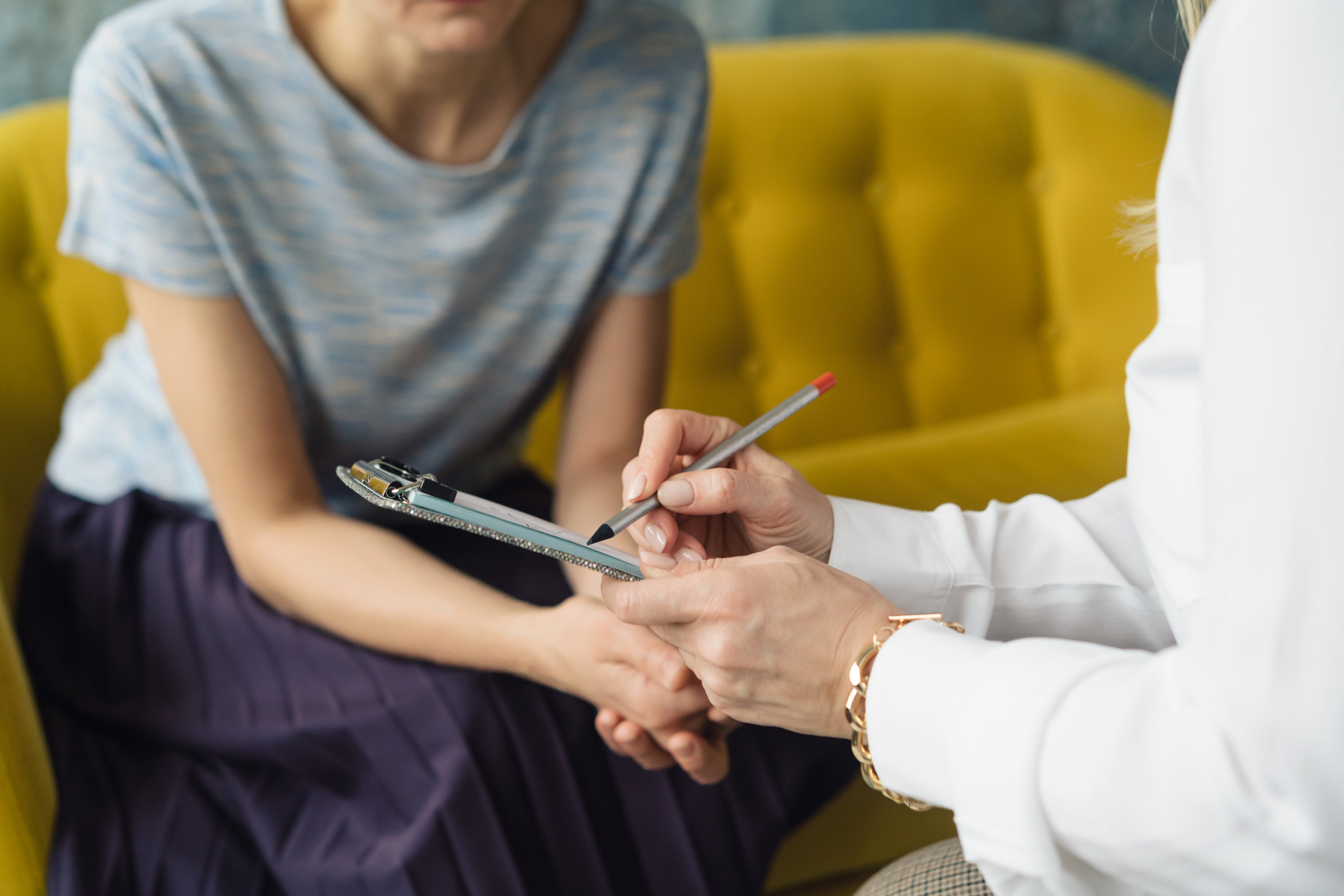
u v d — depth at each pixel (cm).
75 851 79
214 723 85
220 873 79
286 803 83
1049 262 172
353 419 100
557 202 99
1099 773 42
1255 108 38
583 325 106
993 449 148
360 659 87
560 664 80
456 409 103
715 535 75
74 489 110
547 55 95
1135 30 206
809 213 161
